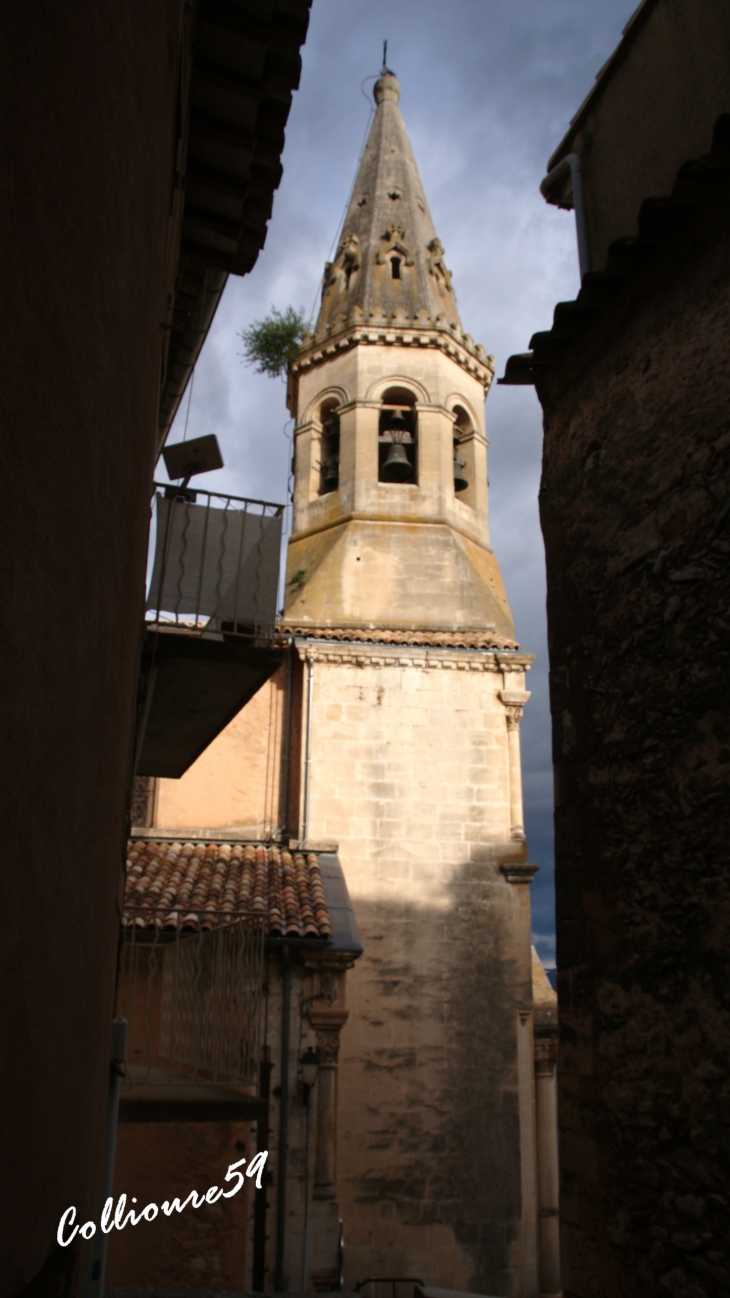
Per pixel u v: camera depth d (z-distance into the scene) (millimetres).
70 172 2113
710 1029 4785
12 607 1758
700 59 6586
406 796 17453
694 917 5039
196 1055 10094
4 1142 1894
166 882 14078
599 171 7930
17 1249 2090
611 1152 5438
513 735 18047
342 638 18125
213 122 7676
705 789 5094
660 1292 4855
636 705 5797
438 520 19641
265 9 6887
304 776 17344
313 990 12750
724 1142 4566
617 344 6590
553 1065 17234
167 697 9852
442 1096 15578
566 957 6141
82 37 2176
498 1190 15164
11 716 1792
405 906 16781
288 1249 11414
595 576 6457
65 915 2625
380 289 21531
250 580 9305
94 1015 3820
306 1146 11930
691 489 5570
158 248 4582
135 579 4691
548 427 7395
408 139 24859
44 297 1913
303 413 21297
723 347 5465
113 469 3098
